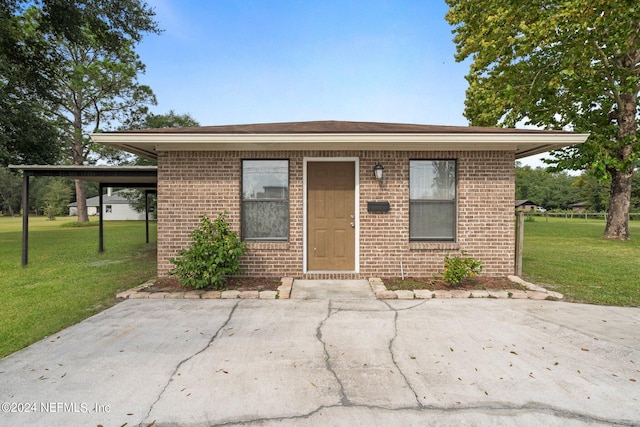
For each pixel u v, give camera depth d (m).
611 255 10.09
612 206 15.09
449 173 6.50
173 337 3.76
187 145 6.12
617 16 10.51
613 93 13.27
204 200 6.35
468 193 6.32
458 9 15.50
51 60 15.58
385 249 6.38
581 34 10.79
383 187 6.36
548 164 14.27
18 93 15.20
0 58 13.32
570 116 13.22
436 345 3.56
